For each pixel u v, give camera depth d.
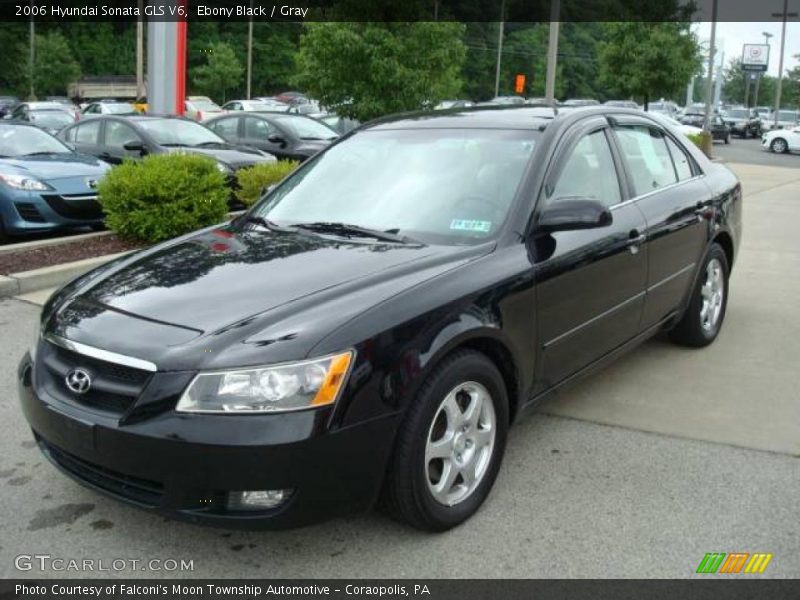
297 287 3.37
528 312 3.72
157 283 3.55
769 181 19.44
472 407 3.48
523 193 3.96
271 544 3.36
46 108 28.81
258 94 77.75
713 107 55.94
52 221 8.88
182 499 2.96
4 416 4.58
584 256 4.10
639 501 3.71
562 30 83.44
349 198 4.34
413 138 4.56
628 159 4.85
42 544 3.37
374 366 3.04
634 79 31.36
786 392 5.06
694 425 4.56
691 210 5.23
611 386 5.13
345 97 14.26
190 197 8.75
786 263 8.98
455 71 14.75
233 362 2.94
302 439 2.89
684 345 5.86
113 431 2.99
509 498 3.73
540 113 4.59
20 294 7.05
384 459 3.10
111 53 72.88
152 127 12.23
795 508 3.66
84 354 3.17
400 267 3.53
